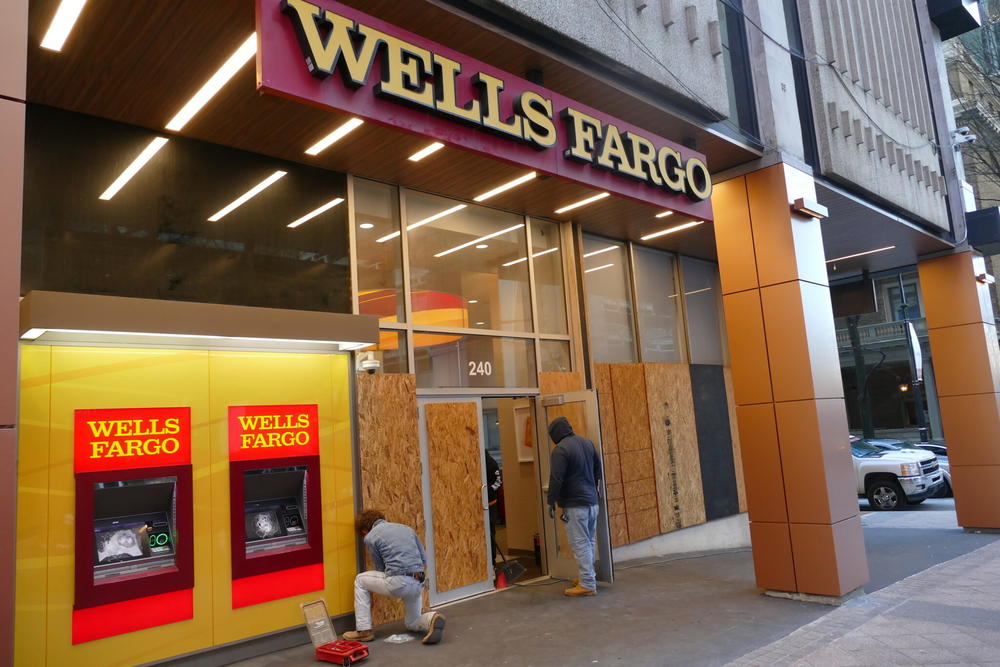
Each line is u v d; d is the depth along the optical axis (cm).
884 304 3131
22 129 294
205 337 538
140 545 520
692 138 725
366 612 584
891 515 1355
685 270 1130
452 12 499
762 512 702
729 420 1127
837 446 694
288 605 578
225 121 561
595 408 765
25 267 492
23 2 302
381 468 654
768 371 712
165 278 556
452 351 757
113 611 492
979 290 1135
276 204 631
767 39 780
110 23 432
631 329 1005
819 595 658
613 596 705
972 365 1111
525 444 993
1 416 272
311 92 433
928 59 1212
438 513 705
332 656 527
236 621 548
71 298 452
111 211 537
